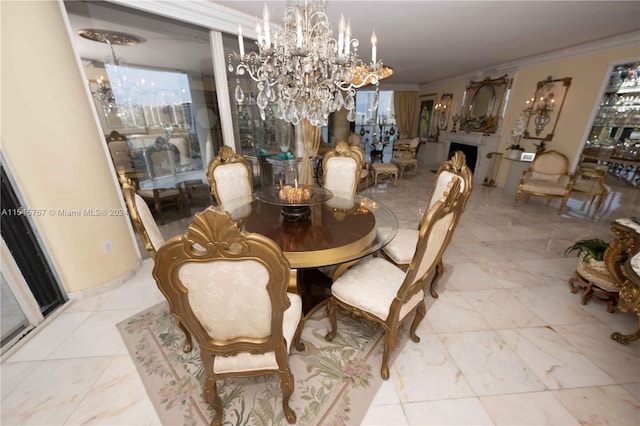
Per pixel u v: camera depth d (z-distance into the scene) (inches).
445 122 274.8
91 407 50.6
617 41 131.1
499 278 91.1
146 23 89.0
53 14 66.0
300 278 85.4
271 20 112.6
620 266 65.7
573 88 155.6
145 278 90.9
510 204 169.8
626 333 67.1
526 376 56.4
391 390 53.5
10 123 62.1
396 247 76.4
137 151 109.7
